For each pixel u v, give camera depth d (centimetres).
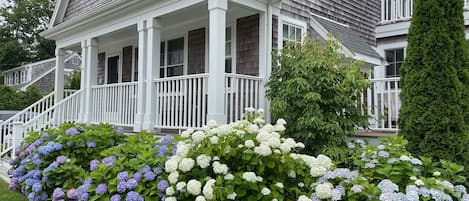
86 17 734
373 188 255
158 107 604
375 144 493
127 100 659
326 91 475
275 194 250
